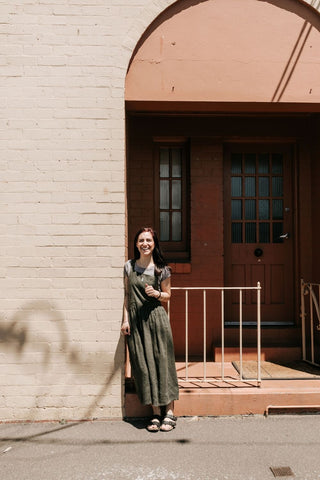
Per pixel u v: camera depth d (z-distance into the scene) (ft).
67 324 12.60
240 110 14.03
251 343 16.85
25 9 12.90
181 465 9.74
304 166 17.49
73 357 12.55
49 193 12.75
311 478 9.20
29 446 10.78
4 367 12.49
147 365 11.68
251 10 13.37
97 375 12.54
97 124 12.88
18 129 12.79
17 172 12.75
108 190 12.81
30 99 12.83
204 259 17.08
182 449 10.50
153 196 17.61
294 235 17.63
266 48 13.33
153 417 11.93
